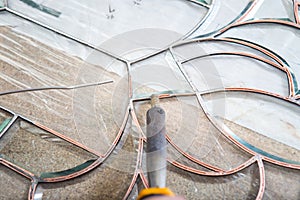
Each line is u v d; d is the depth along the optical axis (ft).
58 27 3.13
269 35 3.12
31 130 2.61
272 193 2.37
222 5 3.29
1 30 3.11
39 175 2.42
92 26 3.14
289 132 2.64
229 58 2.99
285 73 2.90
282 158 2.51
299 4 3.28
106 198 2.35
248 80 2.87
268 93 2.79
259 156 2.51
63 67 2.92
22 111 2.69
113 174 2.43
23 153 2.51
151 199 1.59
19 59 2.95
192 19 3.20
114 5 3.27
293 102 2.75
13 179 2.41
